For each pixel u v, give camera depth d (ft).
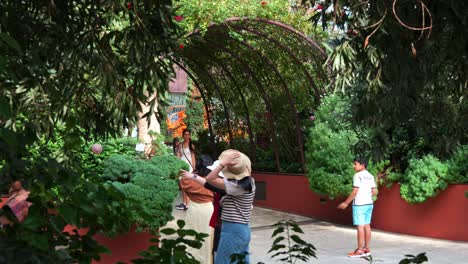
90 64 16.51
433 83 16.63
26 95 15.16
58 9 16.78
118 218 7.07
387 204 43.06
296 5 47.85
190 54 60.08
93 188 6.94
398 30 15.08
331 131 43.47
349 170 42.24
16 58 14.97
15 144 6.45
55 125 15.97
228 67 60.75
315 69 51.03
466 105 18.93
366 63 15.92
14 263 5.91
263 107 59.00
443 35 15.38
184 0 41.47
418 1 14.12
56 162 6.81
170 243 7.75
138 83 16.80
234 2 44.14
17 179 6.57
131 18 16.25
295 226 10.00
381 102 16.15
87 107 17.11
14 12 15.74
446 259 33.14
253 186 20.93
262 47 53.93
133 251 24.47
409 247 36.88
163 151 36.22
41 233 6.47
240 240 20.67
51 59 16.38
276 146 54.95
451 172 39.09
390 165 43.11
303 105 54.13
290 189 51.65
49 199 6.70
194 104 82.38
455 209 39.29
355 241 38.83
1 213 6.31
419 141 41.88
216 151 64.80
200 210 25.12
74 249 6.84
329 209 47.39
